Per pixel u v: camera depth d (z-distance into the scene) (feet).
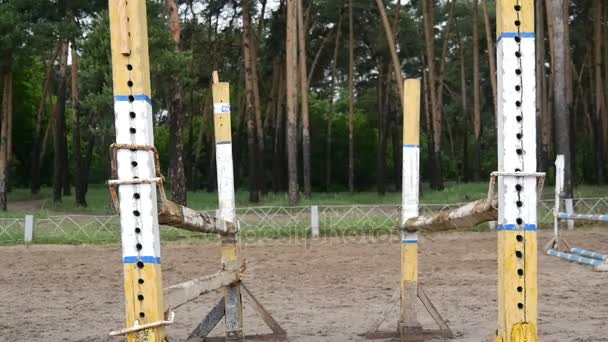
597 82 129.49
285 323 28.22
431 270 43.91
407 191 24.02
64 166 128.16
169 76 84.64
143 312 12.46
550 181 113.70
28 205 107.96
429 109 138.82
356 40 144.46
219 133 23.97
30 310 32.60
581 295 34.14
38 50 93.35
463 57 158.51
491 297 33.94
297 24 114.32
